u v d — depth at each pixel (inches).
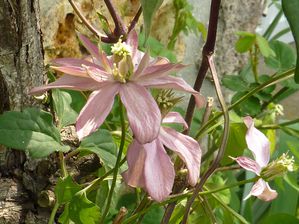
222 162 11.0
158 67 7.4
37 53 9.1
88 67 7.3
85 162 10.2
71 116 9.7
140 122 6.9
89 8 13.5
